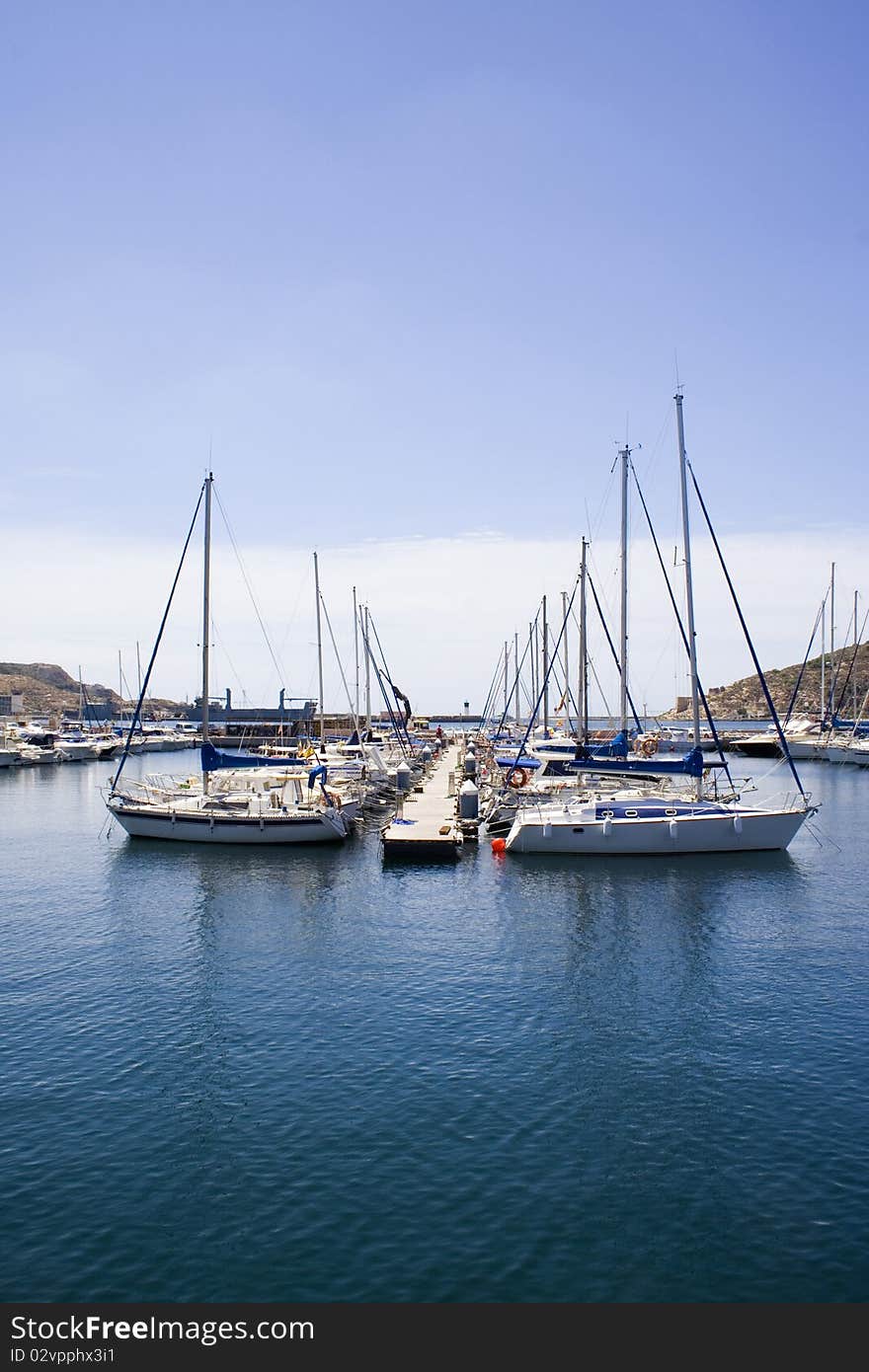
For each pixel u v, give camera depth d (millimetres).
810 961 28578
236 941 30828
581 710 62344
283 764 49656
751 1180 16250
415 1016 23891
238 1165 16672
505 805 53625
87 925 32938
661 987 26172
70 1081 20078
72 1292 13484
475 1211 15297
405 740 94938
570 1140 17562
